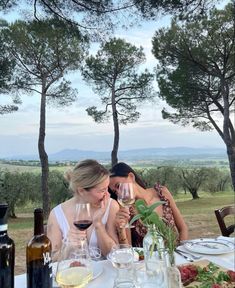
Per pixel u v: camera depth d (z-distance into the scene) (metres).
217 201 12.49
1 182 11.10
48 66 9.47
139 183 2.55
